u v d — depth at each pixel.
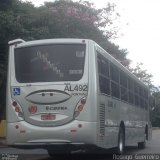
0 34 23.00
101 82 12.77
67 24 28.52
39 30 24.33
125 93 16.42
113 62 14.52
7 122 12.56
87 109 11.98
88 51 12.29
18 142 12.33
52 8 29.06
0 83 23.62
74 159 14.73
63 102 12.10
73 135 11.92
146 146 22.66
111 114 13.90
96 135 12.04
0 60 24.00
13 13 24.66
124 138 15.96
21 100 12.44
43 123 12.14
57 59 12.42
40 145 12.12
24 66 12.66
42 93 12.26
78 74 12.21
